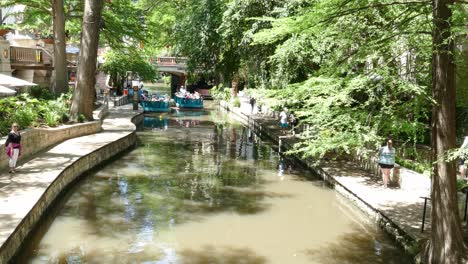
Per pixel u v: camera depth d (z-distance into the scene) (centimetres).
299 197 1428
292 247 1030
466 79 1030
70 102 2352
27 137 1534
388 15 1122
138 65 4509
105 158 1836
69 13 2892
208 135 2761
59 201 1305
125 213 1222
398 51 1072
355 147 1170
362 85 1030
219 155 2106
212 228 1132
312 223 1194
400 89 983
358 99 1232
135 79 5503
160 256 955
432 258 842
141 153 2092
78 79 2216
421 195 1286
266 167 1864
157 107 4162
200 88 6106
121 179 1583
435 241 838
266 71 2289
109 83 4844
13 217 942
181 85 6119
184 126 3194
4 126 1573
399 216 1112
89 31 2202
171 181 1581
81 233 1070
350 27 1059
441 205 823
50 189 1204
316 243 1058
